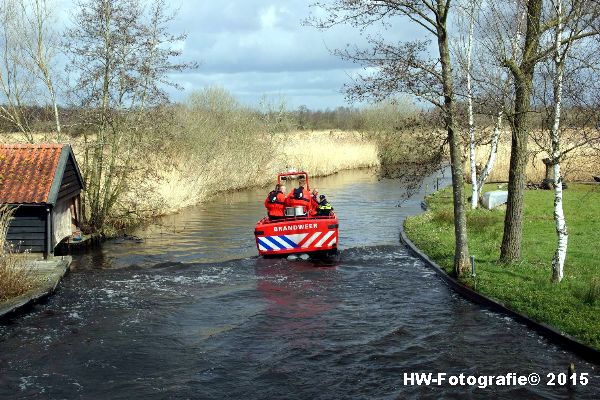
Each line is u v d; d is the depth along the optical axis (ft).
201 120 116.98
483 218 67.56
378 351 30.68
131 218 77.97
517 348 30.53
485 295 38.58
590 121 37.93
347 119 245.65
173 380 27.63
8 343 32.60
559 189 38.96
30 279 43.37
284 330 34.37
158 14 70.33
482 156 124.16
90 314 38.04
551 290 37.99
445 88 41.19
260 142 130.21
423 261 52.21
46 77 69.41
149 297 42.16
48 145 57.52
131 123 71.87
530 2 40.06
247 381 27.43
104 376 28.19
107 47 68.18
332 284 44.93
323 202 59.72
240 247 62.54
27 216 53.21
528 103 42.19
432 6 40.19
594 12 35.45
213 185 112.37
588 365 28.19
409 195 46.29
